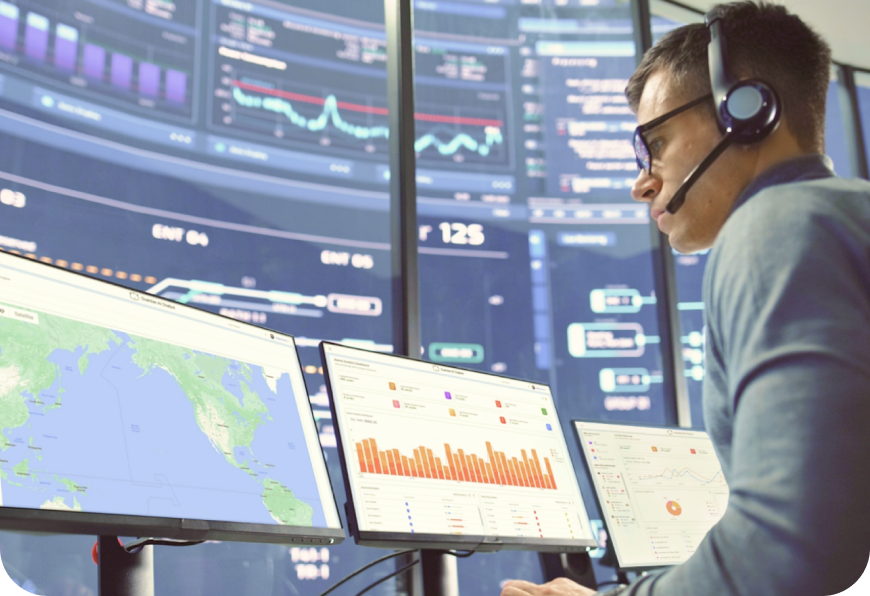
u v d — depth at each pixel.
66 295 0.82
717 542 0.57
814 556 0.50
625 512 1.53
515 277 8.98
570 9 8.01
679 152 0.80
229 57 9.03
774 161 0.72
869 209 0.59
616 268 8.38
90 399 0.79
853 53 3.60
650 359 8.41
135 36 8.12
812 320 0.54
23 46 7.15
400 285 2.21
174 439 0.86
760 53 0.74
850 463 0.50
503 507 1.24
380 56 9.93
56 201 8.09
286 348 1.11
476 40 8.69
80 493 0.73
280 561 7.25
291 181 9.95
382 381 1.19
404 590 1.91
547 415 1.42
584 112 7.98
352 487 1.07
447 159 9.18
